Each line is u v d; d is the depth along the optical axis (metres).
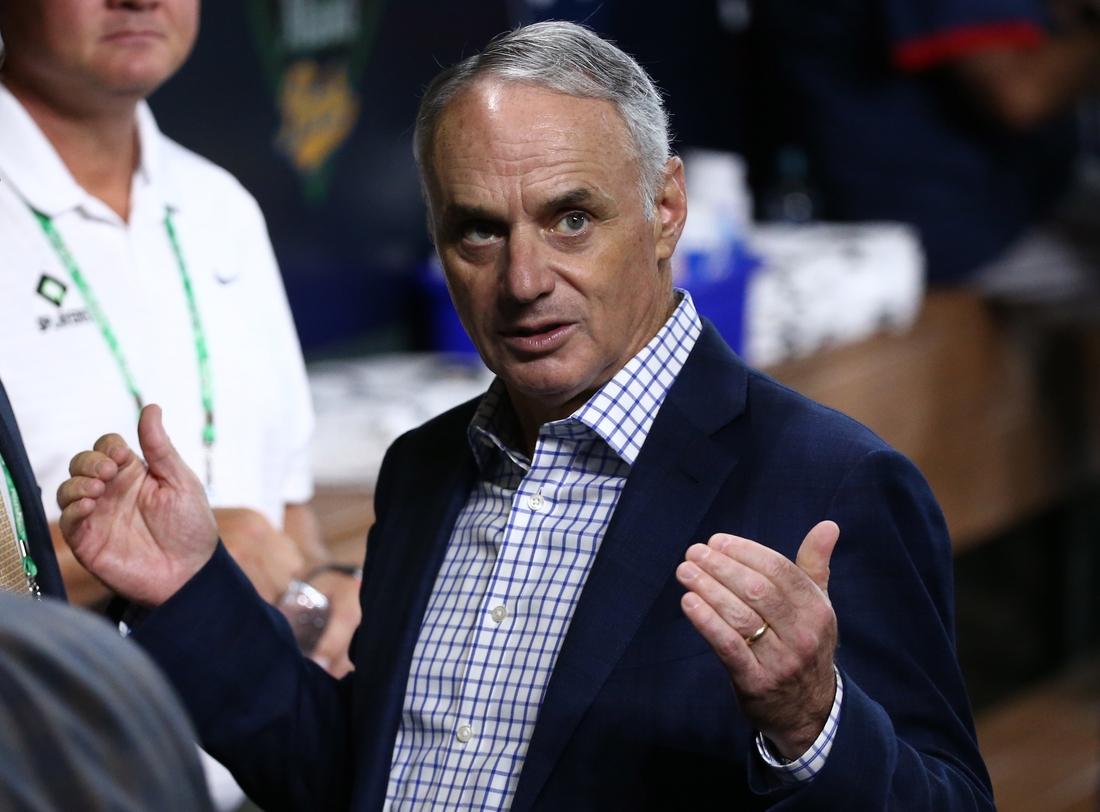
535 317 4.88
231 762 5.55
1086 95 16.73
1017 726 14.83
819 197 17.45
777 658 4.11
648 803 4.67
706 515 4.94
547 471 5.20
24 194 7.01
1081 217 18.42
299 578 7.28
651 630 4.79
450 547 5.52
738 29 17.97
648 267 5.10
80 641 1.99
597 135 4.84
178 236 7.67
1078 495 17.78
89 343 7.14
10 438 5.21
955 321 16.16
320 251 12.67
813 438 4.97
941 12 16.12
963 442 15.60
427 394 11.30
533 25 5.05
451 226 5.00
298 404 8.54
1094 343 17.25
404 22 13.38
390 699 5.27
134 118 7.59
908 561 4.78
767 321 13.85
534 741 4.74
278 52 11.97
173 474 5.35
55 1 6.74
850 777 4.24
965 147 17.02
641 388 5.14
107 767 1.89
